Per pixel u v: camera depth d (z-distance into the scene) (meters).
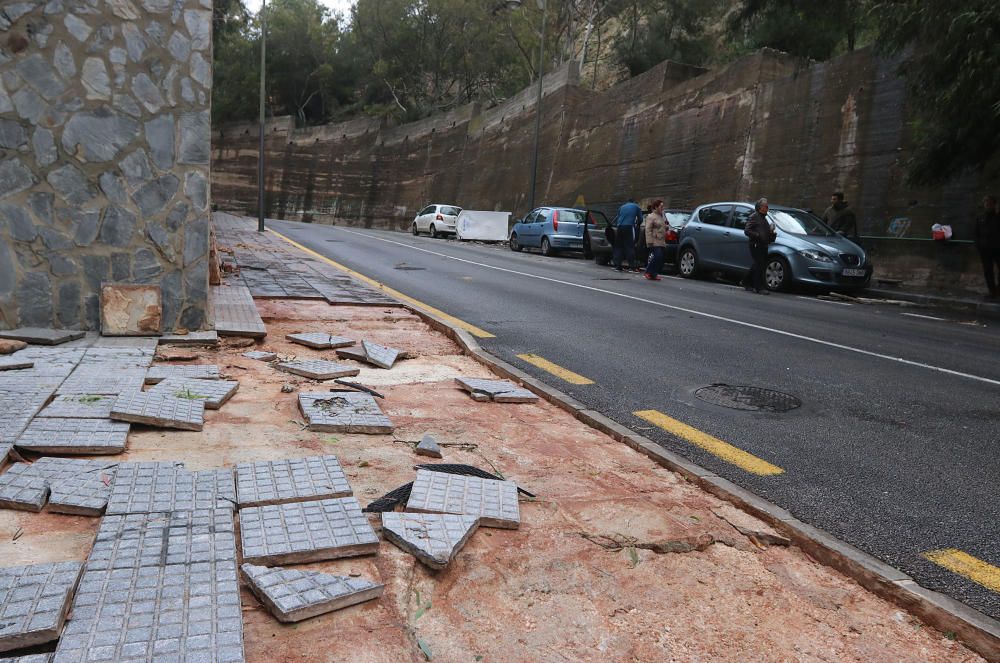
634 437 4.62
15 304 5.93
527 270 17.42
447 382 5.84
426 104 62.69
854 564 2.97
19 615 2.05
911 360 7.84
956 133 13.82
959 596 2.89
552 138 40.50
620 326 9.43
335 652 2.17
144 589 2.27
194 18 6.04
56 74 5.80
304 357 6.42
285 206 68.19
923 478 4.24
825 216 17.62
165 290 6.28
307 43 73.12
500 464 3.94
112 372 4.86
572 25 48.84
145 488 3.01
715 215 17.39
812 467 4.38
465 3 54.06
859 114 20.52
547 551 2.93
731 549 3.13
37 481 3.01
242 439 3.93
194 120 6.14
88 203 5.99
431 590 2.59
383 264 17.09
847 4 17.72
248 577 2.43
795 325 10.10
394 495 3.27
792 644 2.47
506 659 2.26
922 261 16.69
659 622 2.54
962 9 11.98
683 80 31.55
